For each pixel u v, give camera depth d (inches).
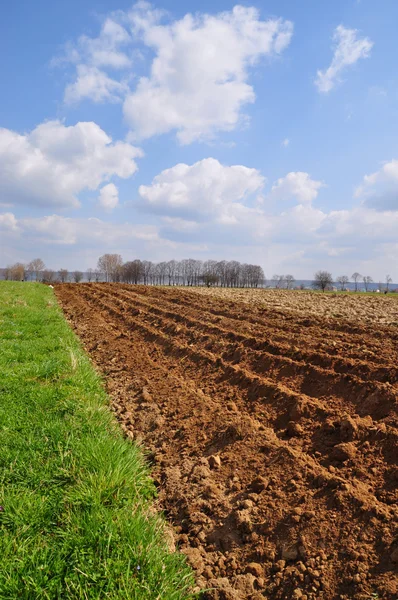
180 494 181.5
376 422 210.8
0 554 123.8
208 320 530.0
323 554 137.1
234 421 231.1
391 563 127.4
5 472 166.9
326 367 299.4
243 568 140.2
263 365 326.3
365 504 150.5
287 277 4207.7
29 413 224.1
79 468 171.2
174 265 4539.9
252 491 176.1
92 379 307.7
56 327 482.9
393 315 579.5
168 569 129.4
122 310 710.5
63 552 127.2
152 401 288.5
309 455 196.7
